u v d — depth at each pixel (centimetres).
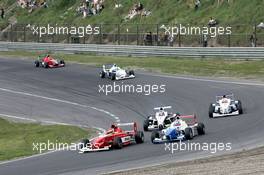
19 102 15238
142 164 7756
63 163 8431
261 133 9156
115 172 7356
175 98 13475
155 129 10362
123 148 9081
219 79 15288
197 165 7181
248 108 11531
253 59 17800
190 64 17925
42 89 16325
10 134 12262
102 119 12556
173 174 6806
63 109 14012
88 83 16250
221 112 11006
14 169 8369
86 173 7544
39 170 8081
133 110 12975
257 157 7319
